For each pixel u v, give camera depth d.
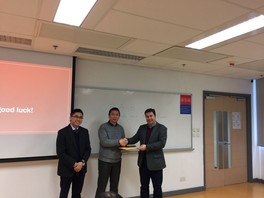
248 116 5.57
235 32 2.57
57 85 3.52
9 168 3.23
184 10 2.08
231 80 5.34
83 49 3.29
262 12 2.10
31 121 3.34
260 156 5.56
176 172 4.52
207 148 5.04
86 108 3.82
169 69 4.53
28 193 3.31
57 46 3.16
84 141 3.16
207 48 3.15
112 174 3.45
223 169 5.21
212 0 1.90
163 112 4.47
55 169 3.49
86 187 3.71
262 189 4.92
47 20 2.32
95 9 2.08
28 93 3.34
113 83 4.06
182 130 4.64
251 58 3.63
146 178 3.29
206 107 5.09
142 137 3.40
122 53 3.47
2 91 3.21
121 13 2.15
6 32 2.66
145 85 4.34
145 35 2.70
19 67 3.31
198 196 4.43
